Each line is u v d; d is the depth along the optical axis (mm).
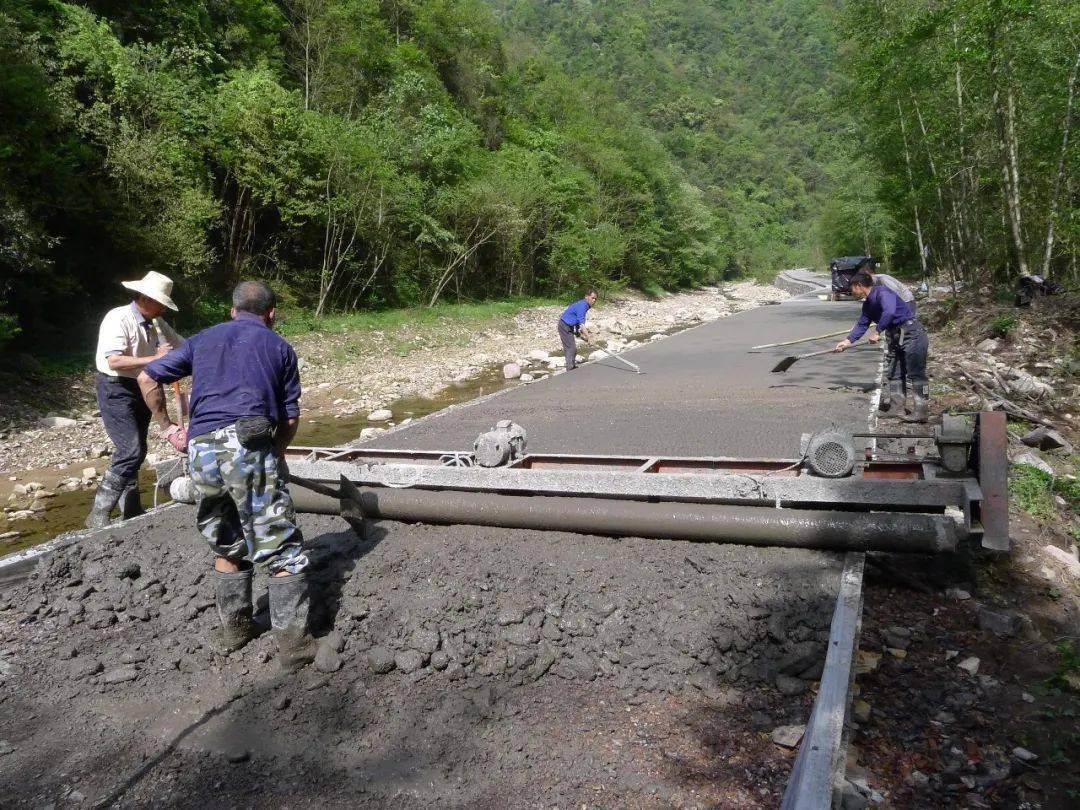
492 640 3414
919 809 2426
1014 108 14141
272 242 19250
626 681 3207
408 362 15375
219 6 20484
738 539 3898
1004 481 3848
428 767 2785
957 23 14484
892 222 30484
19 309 12242
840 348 7523
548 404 8969
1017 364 9523
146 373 3549
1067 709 2869
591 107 47219
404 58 29281
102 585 4176
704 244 47000
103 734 3074
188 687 3344
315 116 19281
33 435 9367
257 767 2834
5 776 2838
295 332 16344
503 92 37312
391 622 3547
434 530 4426
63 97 13164
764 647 3281
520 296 28109
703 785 2615
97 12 16859
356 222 19422
